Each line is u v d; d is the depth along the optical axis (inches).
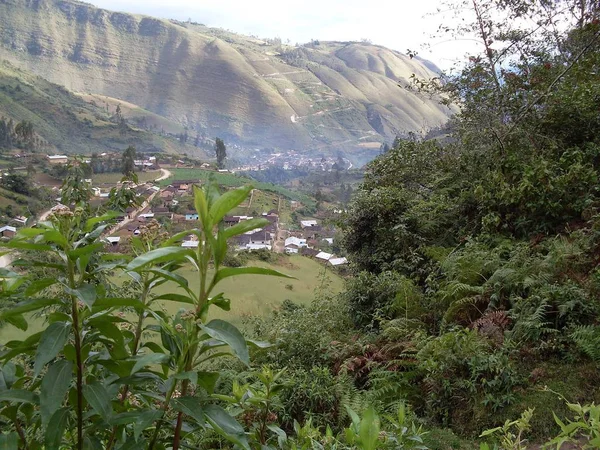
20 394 59.6
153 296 82.8
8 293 64.6
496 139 352.5
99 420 66.3
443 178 371.6
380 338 228.1
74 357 65.4
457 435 160.6
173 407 60.8
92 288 59.1
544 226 279.1
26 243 59.9
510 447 72.6
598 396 154.8
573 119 339.9
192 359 66.5
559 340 179.5
